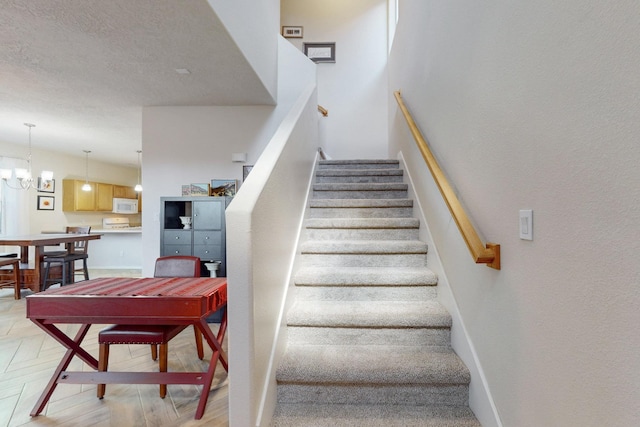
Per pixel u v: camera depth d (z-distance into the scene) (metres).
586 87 0.79
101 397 1.88
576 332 0.83
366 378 1.49
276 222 1.61
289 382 1.53
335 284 2.02
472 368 1.46
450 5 1.77
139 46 2.41
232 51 2.50
